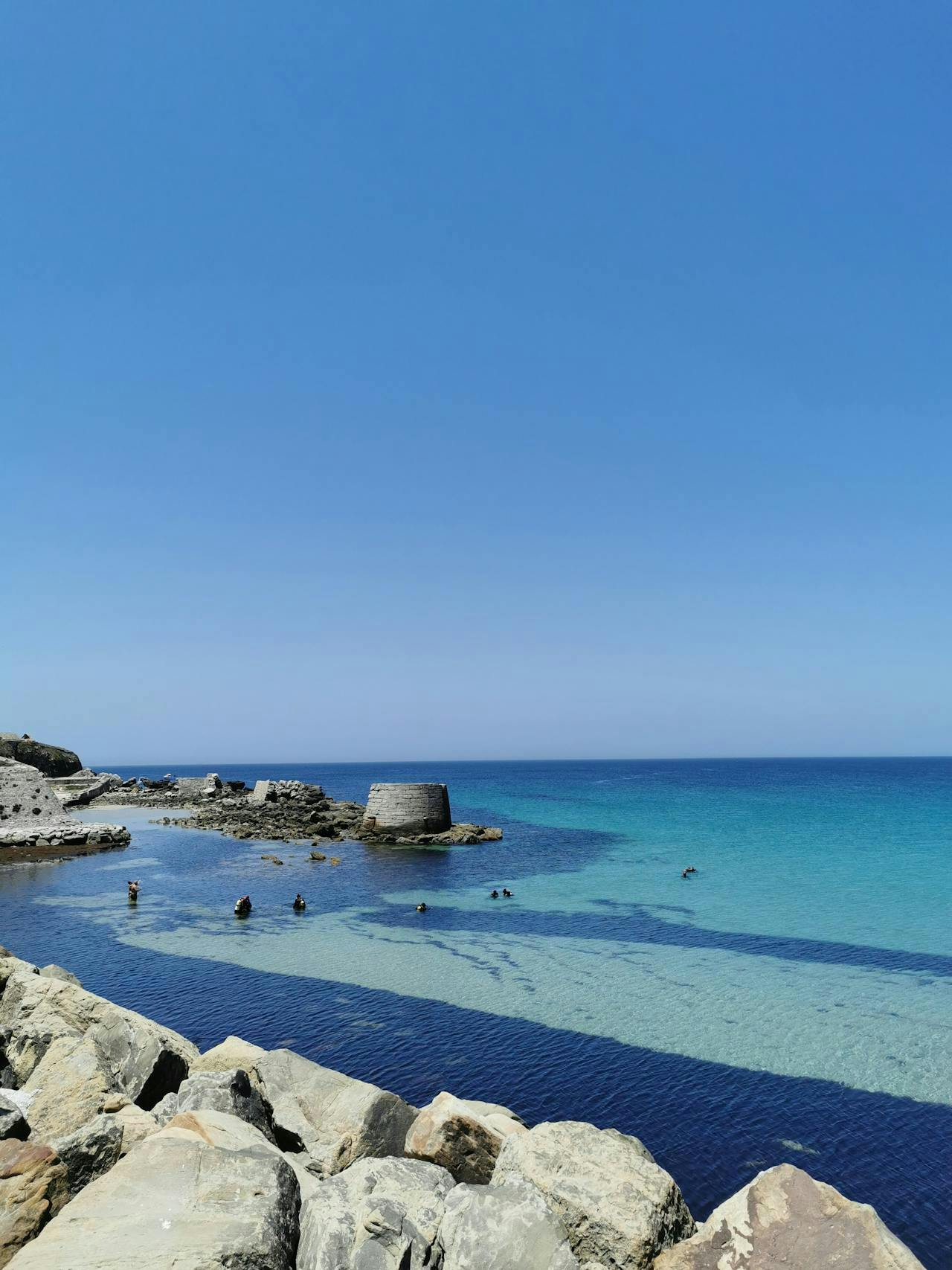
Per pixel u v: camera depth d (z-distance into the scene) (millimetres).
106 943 32094
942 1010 23812
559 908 38719
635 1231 7867
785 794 131625
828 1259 7238
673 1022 22906
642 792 140375
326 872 49625
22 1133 9352
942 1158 15602
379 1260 6793
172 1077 11930
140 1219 6488
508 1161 9023
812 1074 19422
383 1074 19359
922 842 62562
